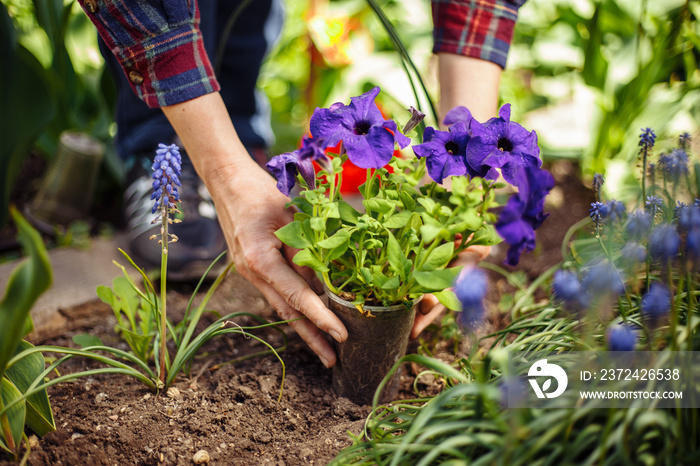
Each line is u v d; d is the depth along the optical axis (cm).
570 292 91
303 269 123
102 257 189
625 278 107
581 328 107
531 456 77
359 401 121
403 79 249
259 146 204
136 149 180
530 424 73
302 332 117
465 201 89
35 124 177
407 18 282
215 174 118
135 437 108
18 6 208
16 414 97
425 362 84
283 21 219
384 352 114
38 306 158
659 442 79
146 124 179
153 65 114
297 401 122
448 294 101
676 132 219
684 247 91
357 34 268
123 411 115
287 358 137
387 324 109
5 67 167
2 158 178
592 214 108
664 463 76
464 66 133
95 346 110
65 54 191
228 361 136
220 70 197
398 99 244
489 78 134
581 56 248
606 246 121
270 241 111
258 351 140
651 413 73
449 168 98
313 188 107
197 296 171
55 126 214
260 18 195
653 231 101
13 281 77
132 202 180
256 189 115
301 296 108
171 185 107
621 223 111
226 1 188
